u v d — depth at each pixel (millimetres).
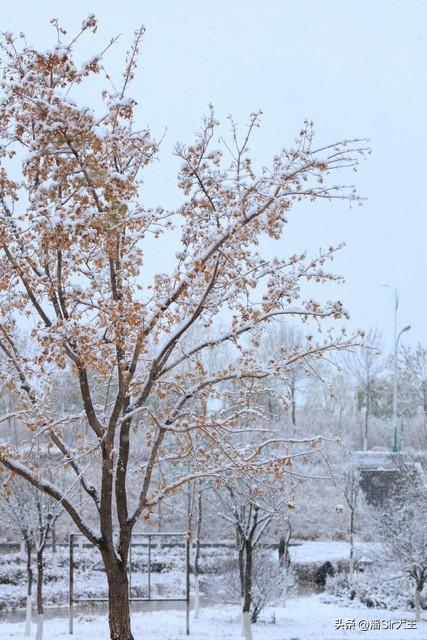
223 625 22344
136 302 9867
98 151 10312
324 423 44469
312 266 11500
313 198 10836
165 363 12516
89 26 10477
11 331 11922
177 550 34938
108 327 10484
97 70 10609
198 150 10836
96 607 27969
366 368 51469
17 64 10656
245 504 19359
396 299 43312
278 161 10625
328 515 38281
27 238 10461
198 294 11992
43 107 9773
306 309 11344
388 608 25578
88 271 11336
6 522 22578
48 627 22344
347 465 32906
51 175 10281
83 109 9875
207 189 10859
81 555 33281
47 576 30609
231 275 11438
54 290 10445
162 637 19422
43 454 20016
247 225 11125
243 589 21141
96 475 26391
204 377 12219
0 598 28031
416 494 26828
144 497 11273
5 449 10781
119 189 9773
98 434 11086
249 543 18969
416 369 40438
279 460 11680
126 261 10547
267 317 11477
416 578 23438
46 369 11508
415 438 44844
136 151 11211
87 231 9477
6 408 16891
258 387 12281
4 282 10344
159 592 29078
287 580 24062
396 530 24500
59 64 10438
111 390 15898
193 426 11219
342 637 19094
